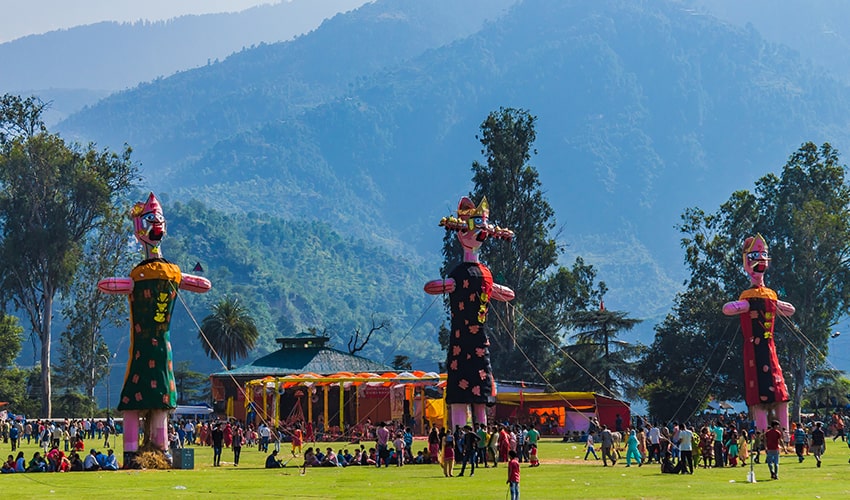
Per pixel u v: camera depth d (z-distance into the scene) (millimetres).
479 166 153000
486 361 74562
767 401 84125
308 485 53406
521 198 150375
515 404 111625
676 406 133750
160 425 67312
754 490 49938
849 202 137750
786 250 130750
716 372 132500
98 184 133500
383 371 125562
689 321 138250
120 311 145500
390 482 55250
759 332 85250
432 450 69625
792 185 137500
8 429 107312
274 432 93875
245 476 59500
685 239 142625
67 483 54531
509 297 77375
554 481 55656
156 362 66438
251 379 121000
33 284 132250
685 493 48625
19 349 165875
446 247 154125
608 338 148875
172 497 47125
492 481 55719
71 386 167500
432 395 109562
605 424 110750
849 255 131125
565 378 145625
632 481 55500
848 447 89000
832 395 136875
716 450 67500
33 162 131125
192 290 69938
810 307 128625
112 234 142375
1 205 129875
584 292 169500
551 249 151250
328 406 109500
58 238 129375
